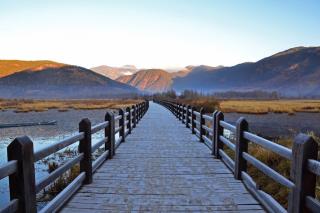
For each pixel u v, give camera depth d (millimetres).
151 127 14047
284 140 8750
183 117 15992
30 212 2713
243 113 39594
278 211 3301
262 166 4012
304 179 2709
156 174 5539
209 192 4516
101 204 4000
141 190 4598
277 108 49156
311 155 2697
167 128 13594
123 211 3779
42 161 11148
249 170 6312
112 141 7125
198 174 5535
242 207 3926
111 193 4445
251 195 4375
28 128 25750
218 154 6961
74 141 4270
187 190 4605
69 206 3914
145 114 23734
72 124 29000
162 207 3924
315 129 23844
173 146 8688
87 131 4844
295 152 2844
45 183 3186
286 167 5918
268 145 3715
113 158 6977
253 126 25891
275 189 5148
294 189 2842
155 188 4703
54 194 6617
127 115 11617
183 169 5914
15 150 2580
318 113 41219
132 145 8859
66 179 7137
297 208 2770
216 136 7016
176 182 5027
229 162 5949
